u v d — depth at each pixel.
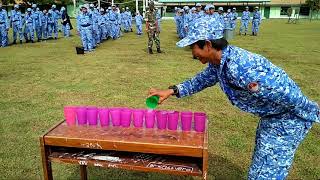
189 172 2.29
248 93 2.16
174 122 2.52
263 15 49.28
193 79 2.66
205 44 2.11
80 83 7.80
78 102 6.31
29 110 5.81
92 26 13.88
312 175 3.74
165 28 27.67
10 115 5.54
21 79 8.22
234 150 4.32
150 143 2.28
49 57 11.86
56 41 17.48
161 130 2.54
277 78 2.04
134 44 16.17
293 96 2.07
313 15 48.22
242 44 16.03
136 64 10.31
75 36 20.31
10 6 36.06
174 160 2.42
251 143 4.53
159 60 11.10
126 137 2.40
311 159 4.11
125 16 24.00
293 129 2.24
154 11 12.48
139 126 2.61
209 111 5.86
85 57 11.82
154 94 2.64
